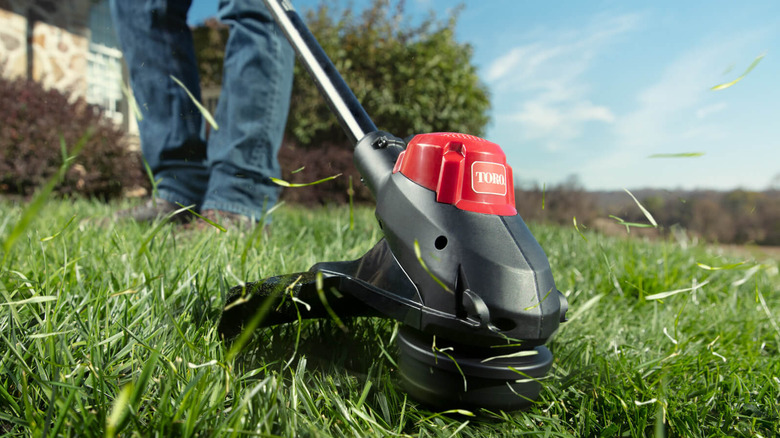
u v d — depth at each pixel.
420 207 0.95
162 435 0.71
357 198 8.45
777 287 2.54
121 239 1.70
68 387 0.79
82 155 6.15
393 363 1.04
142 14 2.25
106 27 9.73
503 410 0.90
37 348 0.93
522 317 0.86
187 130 2.37
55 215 2.64
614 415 0.98
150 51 2.28
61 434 0.70
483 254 0.88
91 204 4.03
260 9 2.22
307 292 0.98
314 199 7.98
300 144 9.27
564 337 1.44
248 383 0.95
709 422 1.00
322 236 2.68
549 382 1.05
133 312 1.15
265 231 2.30
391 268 0.98
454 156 0.96
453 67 9.86
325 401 0.92
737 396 1.12
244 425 0.76
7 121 5.65
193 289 1.26
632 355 1.34
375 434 0.84
